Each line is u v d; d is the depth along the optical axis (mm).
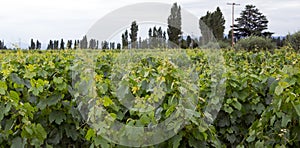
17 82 3547
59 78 3391
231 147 3902
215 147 2754
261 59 7570
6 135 2844
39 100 3461
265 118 2965
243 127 3850
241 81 3744
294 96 2660
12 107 2904
